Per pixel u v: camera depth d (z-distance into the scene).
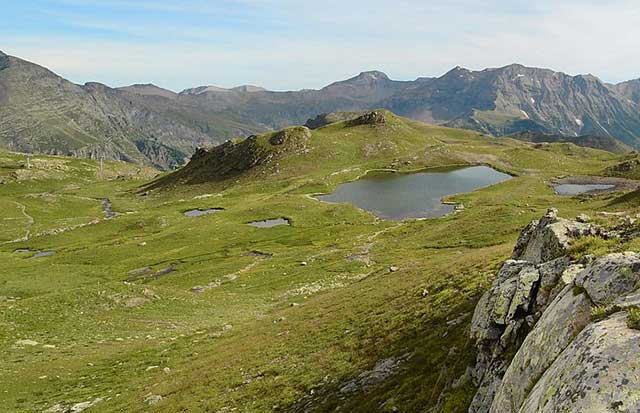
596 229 23.25
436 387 20.92
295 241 117.19
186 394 35.44
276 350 39.78
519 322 17.80
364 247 99.12
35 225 181.25
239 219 147.75
